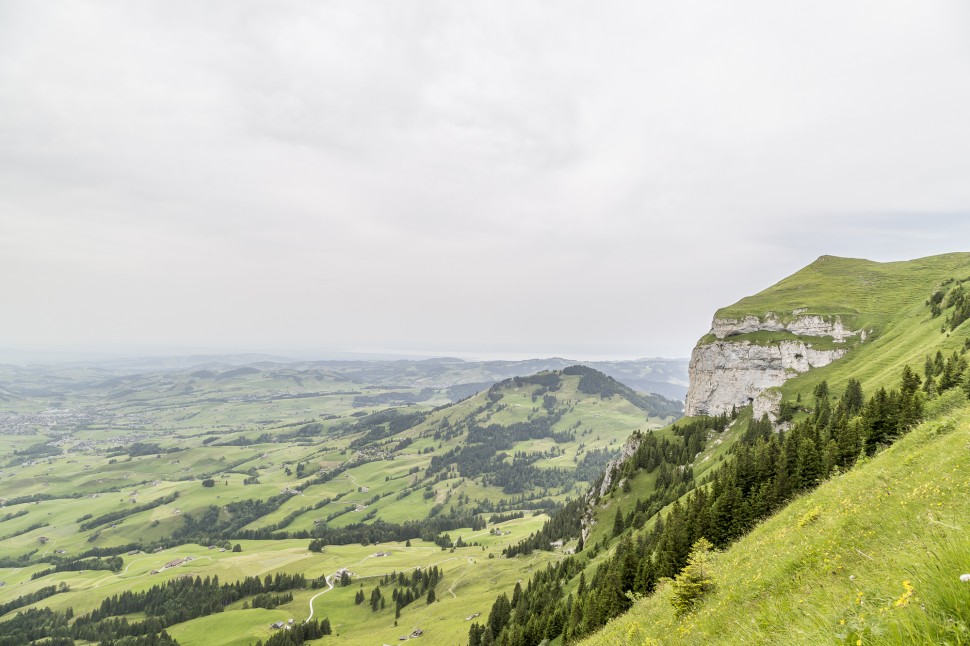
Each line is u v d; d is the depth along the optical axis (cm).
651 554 7038
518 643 9094
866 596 707
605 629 3189
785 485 5919
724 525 5941
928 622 487
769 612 1026
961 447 1856
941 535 840
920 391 6206
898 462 2403
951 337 10375
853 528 1542
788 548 1905
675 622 1991
